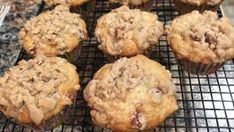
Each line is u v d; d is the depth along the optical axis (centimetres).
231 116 21
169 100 20
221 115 21
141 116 19
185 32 23
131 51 23
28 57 25
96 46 26
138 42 23
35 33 24
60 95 20
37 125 20
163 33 25
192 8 27
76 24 25
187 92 22
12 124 21
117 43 23
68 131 21
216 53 22
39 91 20
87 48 26
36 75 20
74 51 24
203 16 24
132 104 19
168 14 29
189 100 22
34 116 19
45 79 20
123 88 19
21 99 19
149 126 19
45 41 23
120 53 23
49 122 20
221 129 20
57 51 23
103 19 25
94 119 19
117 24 24
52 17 25
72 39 24
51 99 19
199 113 21
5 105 19
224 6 39
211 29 23
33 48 23
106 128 19
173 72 24
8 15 30
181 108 21
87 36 26
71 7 27
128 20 24
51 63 21
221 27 23
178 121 21
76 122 21
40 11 29
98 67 24
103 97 19
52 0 27
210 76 24
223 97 22
